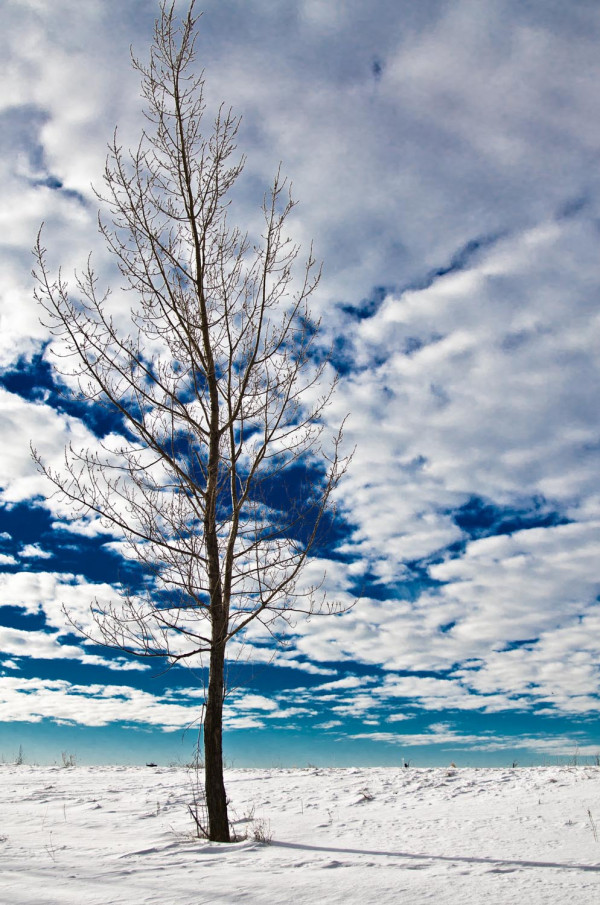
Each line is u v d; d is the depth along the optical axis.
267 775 14.99
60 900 4.66
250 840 7.85
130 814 10.15
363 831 8.37
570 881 5.08
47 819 9.80
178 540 9.16
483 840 7.43
